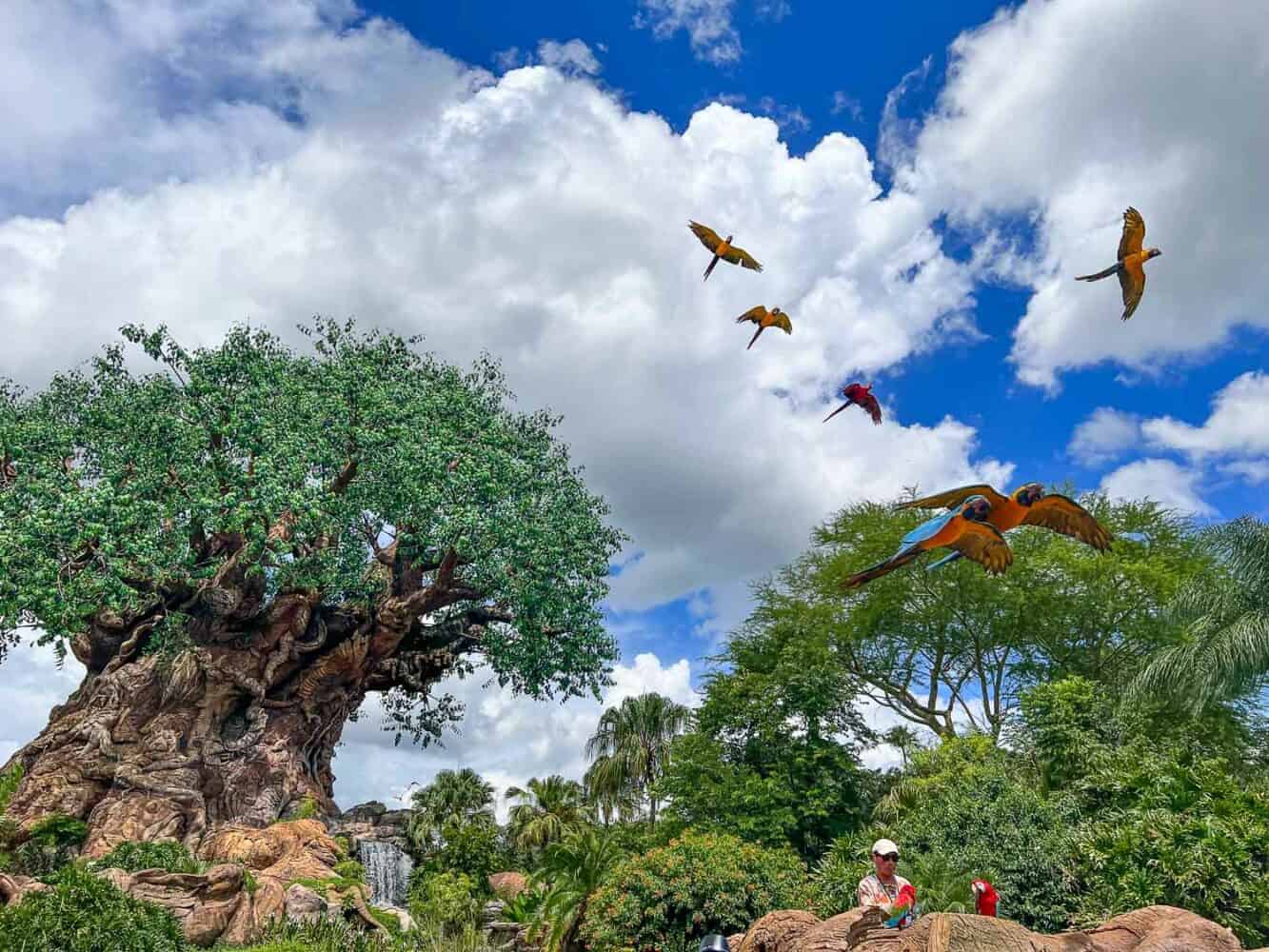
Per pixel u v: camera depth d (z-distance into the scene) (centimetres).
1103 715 2553
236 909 2362
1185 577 3797
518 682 4216
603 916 2227
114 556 3189
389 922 2806
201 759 3484
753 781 3319
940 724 4456
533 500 3872
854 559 4478
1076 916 1848
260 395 3522
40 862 3002
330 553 3628
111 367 3703
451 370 4269
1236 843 1758
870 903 902
